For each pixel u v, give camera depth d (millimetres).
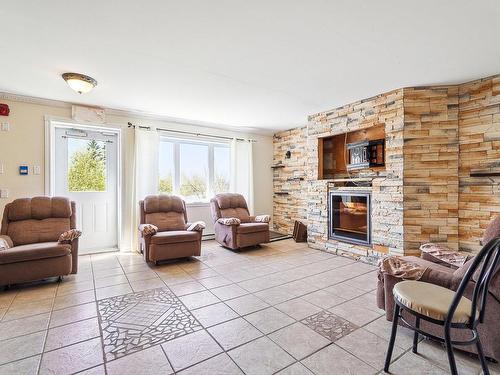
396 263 1925
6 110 3396
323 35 2162
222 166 5508
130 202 4297
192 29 2064
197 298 2455
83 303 2348
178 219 4078
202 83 3135
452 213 3178
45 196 3320
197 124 5016
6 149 3410
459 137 3182
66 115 3809
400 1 1765
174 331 1900
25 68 2697
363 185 3850
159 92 3414
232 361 1578
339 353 1658
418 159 3254
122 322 2025
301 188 5336
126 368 1515
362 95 3572
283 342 1771
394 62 2637
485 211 2982
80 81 2854
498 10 1853
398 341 1791
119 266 3428
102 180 4285
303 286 2754
